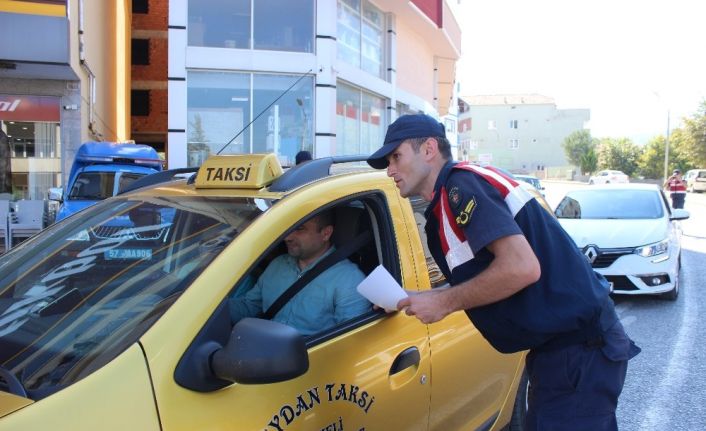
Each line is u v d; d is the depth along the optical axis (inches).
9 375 64.5
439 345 102.8
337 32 598.2
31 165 513.0
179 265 76.4
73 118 518.0
